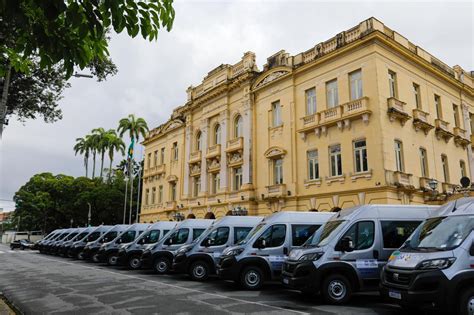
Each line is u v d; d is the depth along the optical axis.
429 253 7.76
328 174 22.97
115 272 18.47
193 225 18.50
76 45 4.36
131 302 10.26
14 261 26.38
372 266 10.25
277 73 27.34
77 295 11.66
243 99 29.77
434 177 23.48
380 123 20.50
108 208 51.75
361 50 22.08
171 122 40.47
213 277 16.31
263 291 12.23
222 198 30.31
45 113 13.34
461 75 28.86
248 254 12.69
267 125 27.70
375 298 10.95
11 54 6.42
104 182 57.88
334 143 22.89
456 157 26.28
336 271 10.09
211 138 33.38
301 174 24.70
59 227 60.34
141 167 56.56
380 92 20.95
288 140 25.78
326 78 23.95
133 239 22.53
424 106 24.20
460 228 7.98
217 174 32.19
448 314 8.29
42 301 10.84
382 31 22.16
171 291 12.16
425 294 7.34
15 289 13.35
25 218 65.44
